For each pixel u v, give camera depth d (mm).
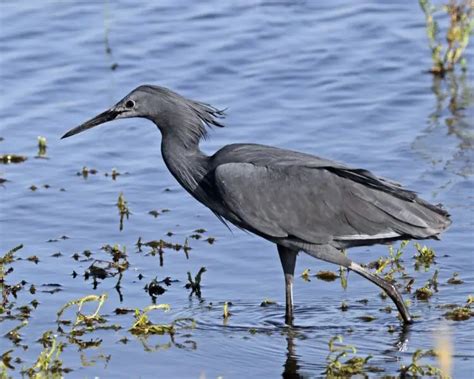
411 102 18859
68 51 20781
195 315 13031
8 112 18766
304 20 21750
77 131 13883
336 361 11547
